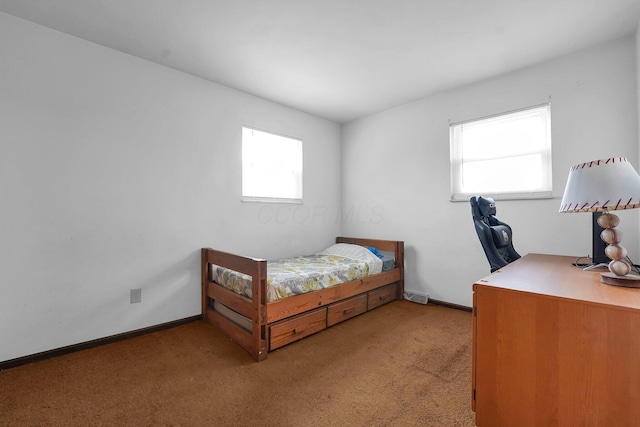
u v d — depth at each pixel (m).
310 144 3.84
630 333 0.92
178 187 2.67
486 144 2.95
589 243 2.35
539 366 1.08
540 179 2.63
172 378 1.78
